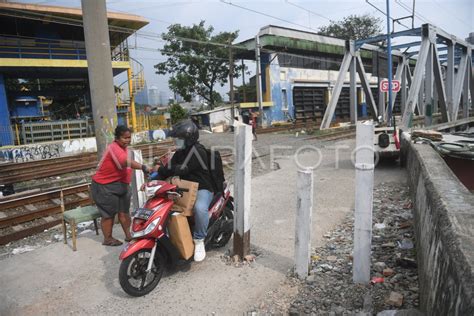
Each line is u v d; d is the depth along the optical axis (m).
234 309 3.31
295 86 33.12
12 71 19.59
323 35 34.34
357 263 3.52
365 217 3.42
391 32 21.22
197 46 32.91
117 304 3.50
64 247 5.00
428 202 3.28
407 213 5.57
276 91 31.34
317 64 35.78
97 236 5.39
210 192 4.13
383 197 6.73
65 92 23.20
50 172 11.54
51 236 6.15
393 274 3.69
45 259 4.62
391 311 2.81
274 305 3.34
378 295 3.33
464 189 3.12
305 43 31.75
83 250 4.85
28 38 20.70
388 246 4.37
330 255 4.29
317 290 3.52
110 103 5.81
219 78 36.06
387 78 19.84
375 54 18.58
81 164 12.90
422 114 32.75
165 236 3.71
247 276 3.87
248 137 4.04
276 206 6.38
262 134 22.94
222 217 4.55
